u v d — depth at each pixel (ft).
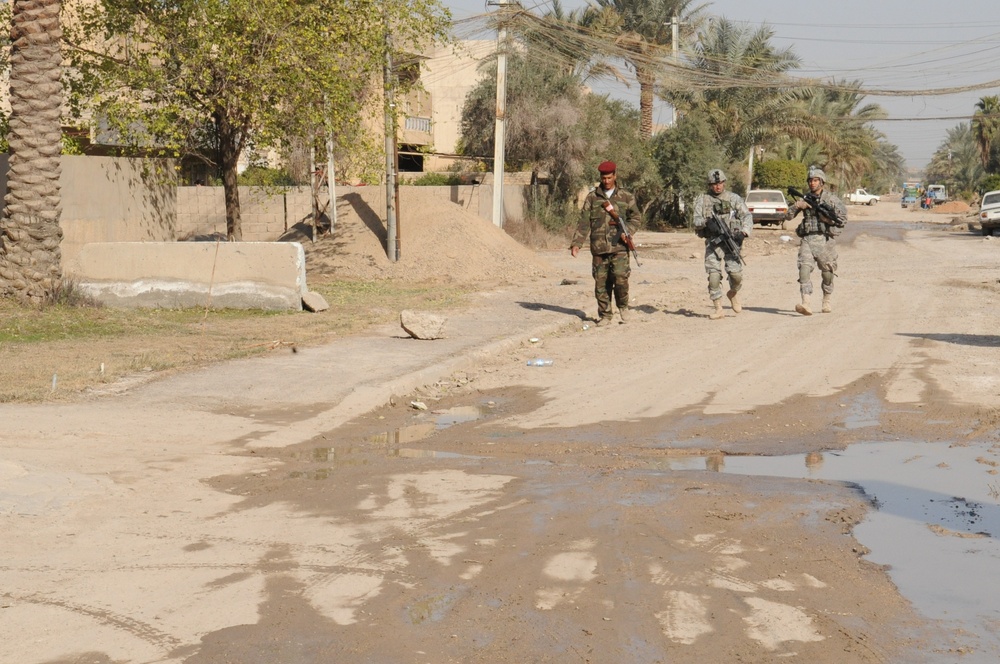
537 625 13.96
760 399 30.73
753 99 189.37
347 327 46.06
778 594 15.11
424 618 14.23
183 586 15.43
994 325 45.52
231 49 60.39
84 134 82.02
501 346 41.55
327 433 27.07
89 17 66.85
